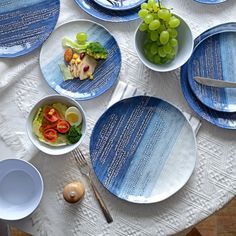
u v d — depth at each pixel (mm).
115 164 968
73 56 1001
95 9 1035
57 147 957
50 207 953
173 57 1005
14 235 1415
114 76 1000
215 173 969
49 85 994
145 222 947
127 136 980
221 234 1478
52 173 964
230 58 1025
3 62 1010
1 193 945
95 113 992
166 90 1007
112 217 948
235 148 981
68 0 1045
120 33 1031
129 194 955
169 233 944
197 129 985
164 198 943
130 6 1032
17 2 1032
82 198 951
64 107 969
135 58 1017
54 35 1018
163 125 985
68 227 947
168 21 945
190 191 961
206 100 996
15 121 987
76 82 1002
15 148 977
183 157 970
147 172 967
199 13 1044
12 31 1022
